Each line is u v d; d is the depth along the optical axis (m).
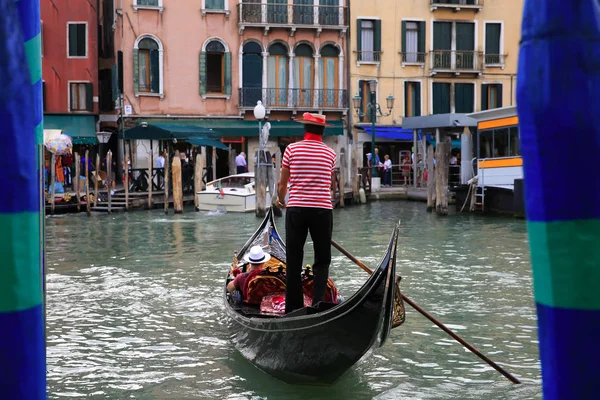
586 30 1.79
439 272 12.62
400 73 35.84
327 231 6.48
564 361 1.86
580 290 1.82
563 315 1.85
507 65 36.59
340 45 35.03
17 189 1.89
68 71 34.16
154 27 32.88
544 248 1.86
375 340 5.84
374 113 30.81
